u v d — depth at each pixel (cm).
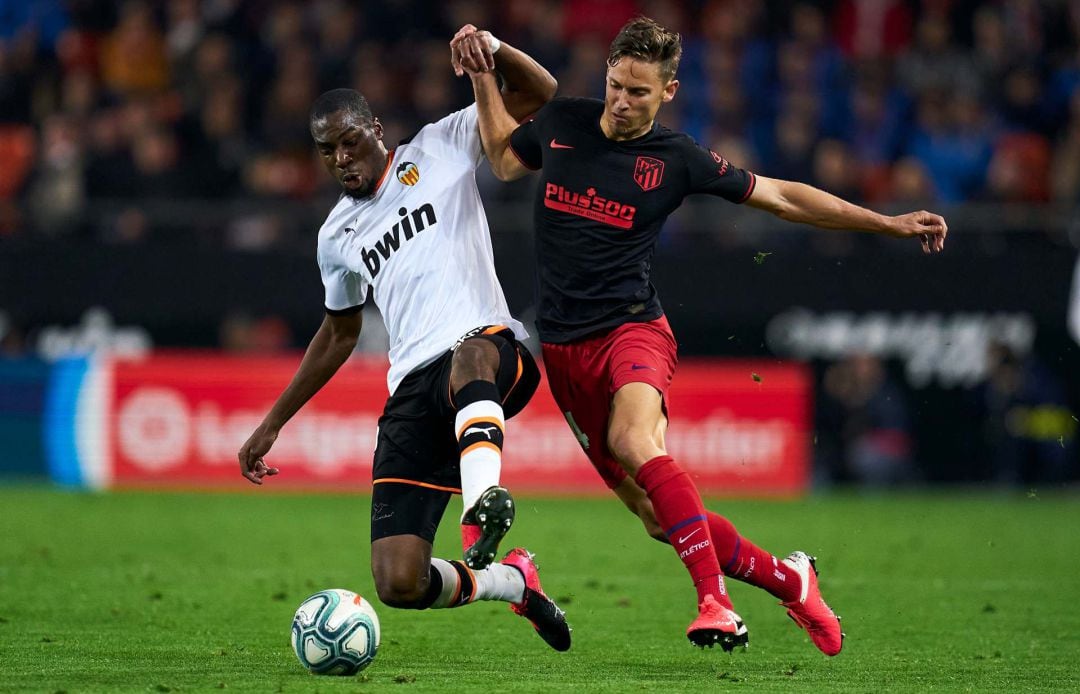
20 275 5003
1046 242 4919
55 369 4975
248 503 4575
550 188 2009
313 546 3544
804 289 4912
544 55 5672
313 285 4969
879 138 5669
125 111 5584
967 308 4900
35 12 6209
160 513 4262
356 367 4875
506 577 2067
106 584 2859
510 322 2036
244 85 5778
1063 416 4959
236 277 4966
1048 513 4541
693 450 4850
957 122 5619
